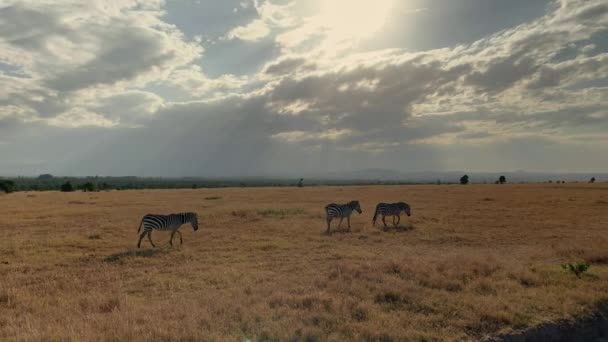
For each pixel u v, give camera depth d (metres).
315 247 14.92
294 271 10.86
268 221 22.83
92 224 21.67
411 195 44.50
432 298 7.75
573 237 16.77
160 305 7.55
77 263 12.34
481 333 6.29
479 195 42.44
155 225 15.22
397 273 9.96
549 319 6.82
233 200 40.81
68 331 5.95
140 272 10.89
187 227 20.91
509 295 7.89
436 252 13.89
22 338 5.70
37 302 7.96
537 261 11.82
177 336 5.67
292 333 5.83
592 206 29.77
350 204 19.92
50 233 18.41
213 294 8.25
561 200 34.59
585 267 9.59
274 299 7.57
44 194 52.78
